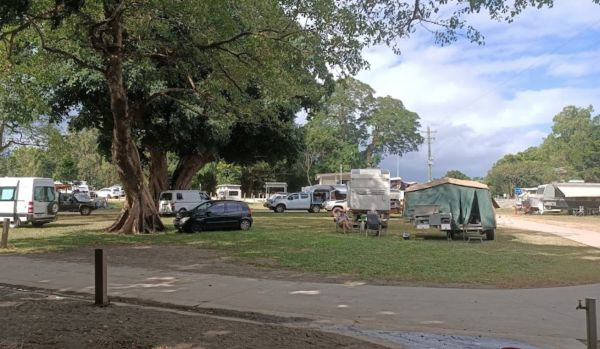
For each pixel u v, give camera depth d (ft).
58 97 97.25
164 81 85.56
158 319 25.35
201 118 104.78
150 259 49.08
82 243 62.64
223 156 136.87
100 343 20.57
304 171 304.50
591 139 332.39
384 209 92.48
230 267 44.37
